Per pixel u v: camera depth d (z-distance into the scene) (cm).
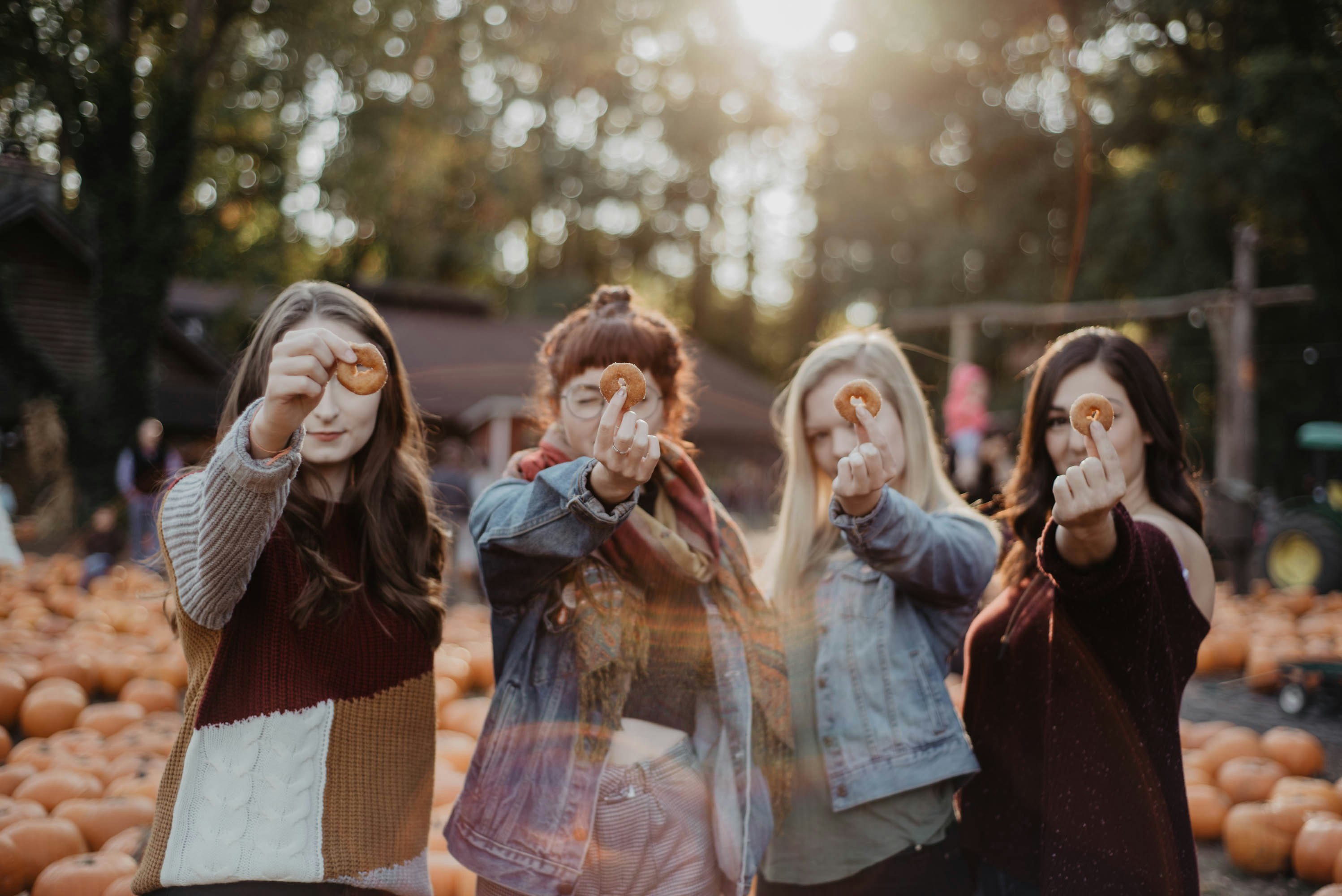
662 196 4009
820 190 3347
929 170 3114
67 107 1365
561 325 215
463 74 1986
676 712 204
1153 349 1797
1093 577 173
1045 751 189
